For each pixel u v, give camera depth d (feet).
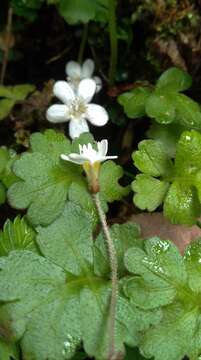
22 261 0.44
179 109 0.57
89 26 0.67
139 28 0.65
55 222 0.46
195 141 0.51
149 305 0.44
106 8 0.62
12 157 0.54
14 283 0.43
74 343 0.43
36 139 0.51
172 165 0.51
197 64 0.63
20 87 0.66
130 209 0.59
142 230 0.54
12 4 0.67
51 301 0.43
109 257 0.45
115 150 0.66
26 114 0.66
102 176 0.51
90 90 0.62
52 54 0.71
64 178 0.50
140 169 0.51
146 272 0.45
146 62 0.66
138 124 0.65
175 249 0.46
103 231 0.45
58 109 0.61
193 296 0.46
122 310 0.44
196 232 0.53
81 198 0.49
